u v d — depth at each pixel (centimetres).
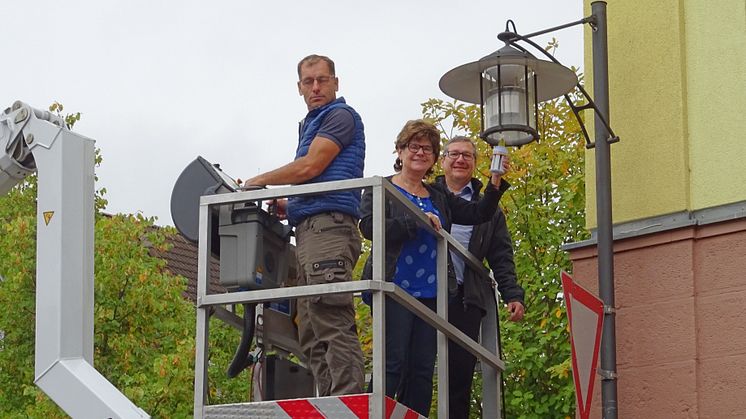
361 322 1378
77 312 727
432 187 771
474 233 810
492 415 825
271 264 707
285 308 768
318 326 700
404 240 736
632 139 876
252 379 757
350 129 722
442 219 759
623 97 885
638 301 852
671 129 858
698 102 852
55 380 714
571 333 726
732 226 820
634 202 866
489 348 830
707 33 856
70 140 752
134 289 1928
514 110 758
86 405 705
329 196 707
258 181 710
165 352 1942
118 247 1958
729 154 832
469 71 769
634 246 860
